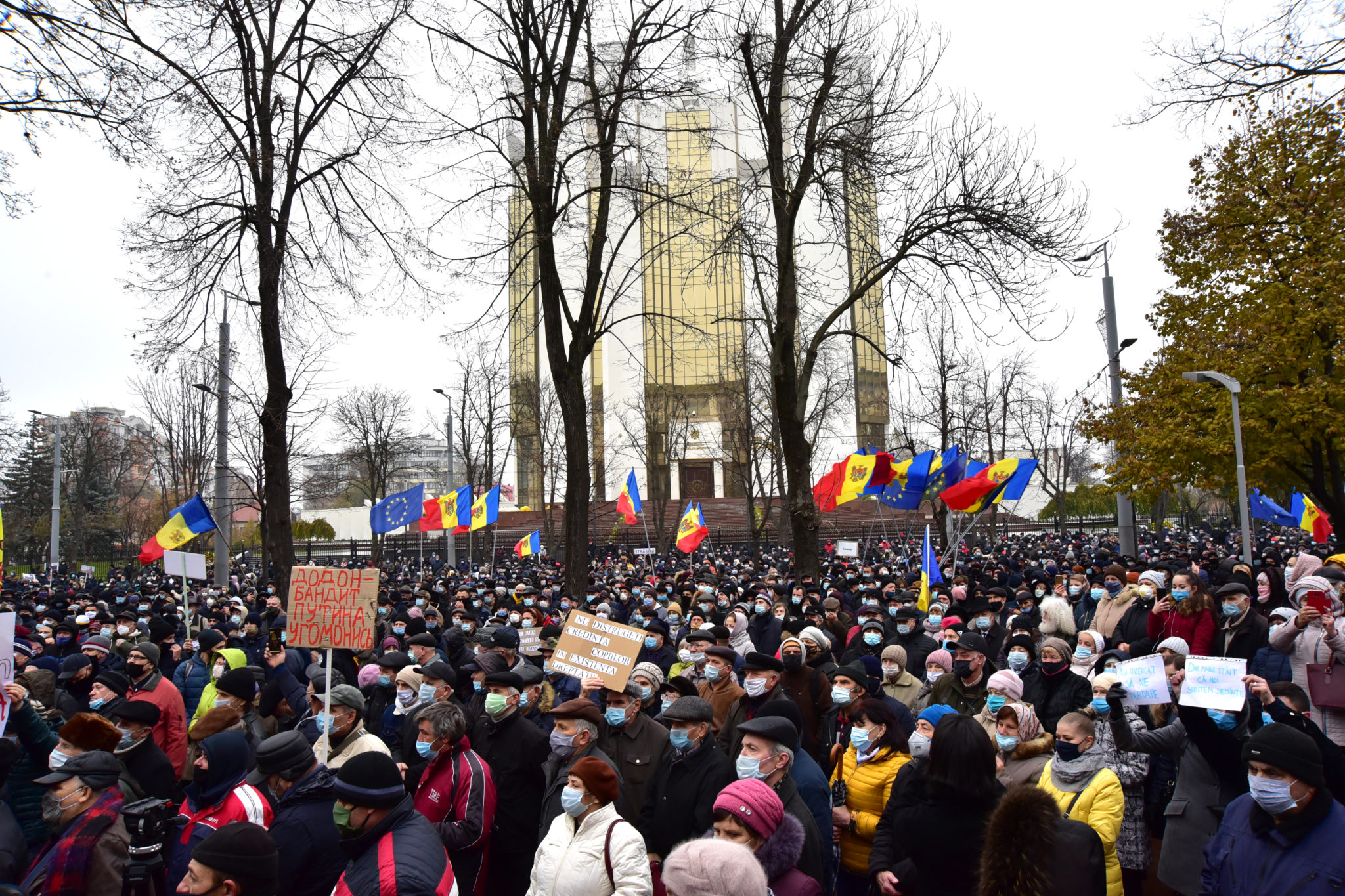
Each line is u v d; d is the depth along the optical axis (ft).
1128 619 32.32
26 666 27.02
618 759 19.01
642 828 16.56
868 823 16.87
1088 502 198.39
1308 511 75.51
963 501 49.75
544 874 13.52
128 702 17.98
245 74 51.88
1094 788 14.70
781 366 52.49
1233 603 25.96
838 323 123.95
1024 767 16.71
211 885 9.86
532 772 18.88
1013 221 49.83
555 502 200.85
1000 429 143.23
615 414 201.98
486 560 145.28
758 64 51.93
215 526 58.75
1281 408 55.57
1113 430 65.67
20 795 19.24
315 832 13.48
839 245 55.62
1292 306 56.70
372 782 12.00
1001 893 10.84
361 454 149.48
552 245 50.11
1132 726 17.84
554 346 49.57
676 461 188.14
